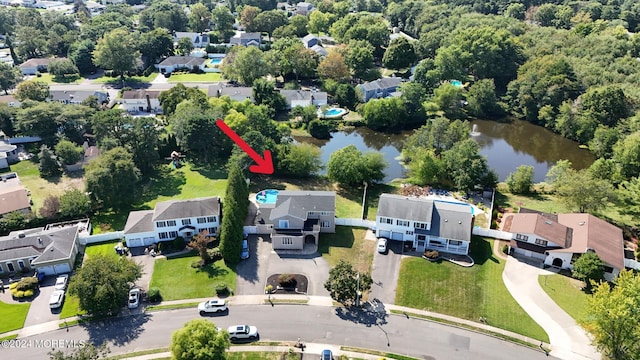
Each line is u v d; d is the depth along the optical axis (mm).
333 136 146750
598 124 135500
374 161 110812
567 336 69750
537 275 81750
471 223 88812
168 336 69625
